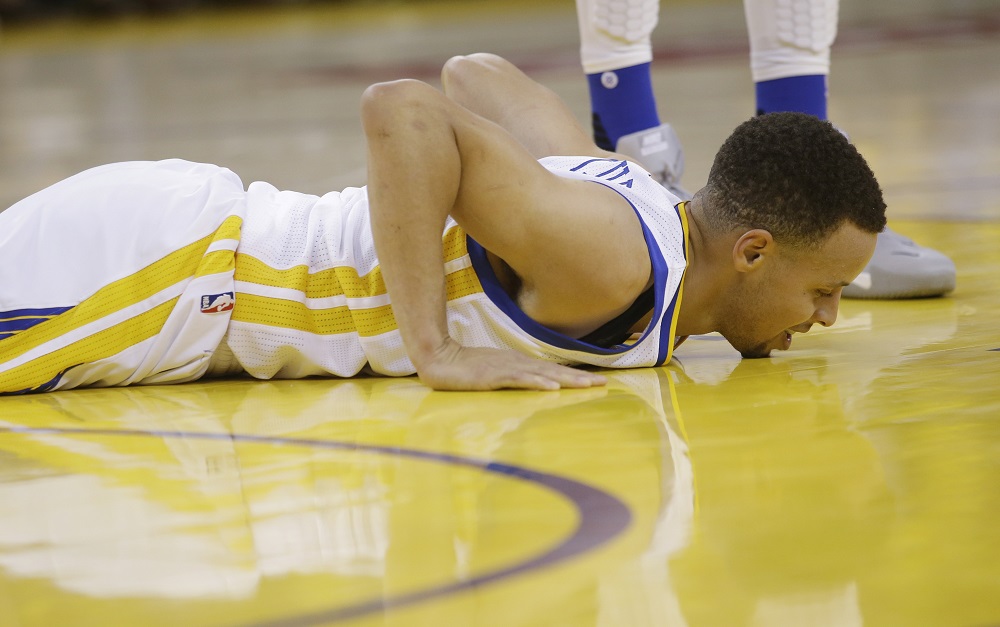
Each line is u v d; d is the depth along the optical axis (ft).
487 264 19.71
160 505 13.58
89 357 19.95
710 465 14.49
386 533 12.41
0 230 20.38
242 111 91.66
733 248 19.42
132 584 11.30
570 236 18.40
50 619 10.58
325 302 20.44
